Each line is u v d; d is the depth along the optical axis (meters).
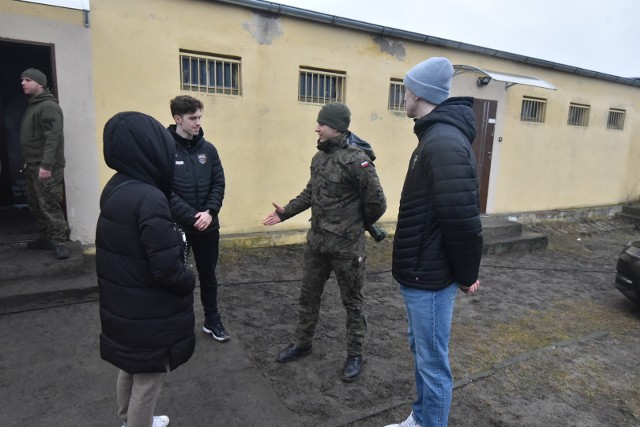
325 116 2.65
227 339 3.29
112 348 1.79
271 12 5.23
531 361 3.30
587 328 4.04
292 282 4.63
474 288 2.04
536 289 5.11
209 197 2.99
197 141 2.95
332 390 2.76
